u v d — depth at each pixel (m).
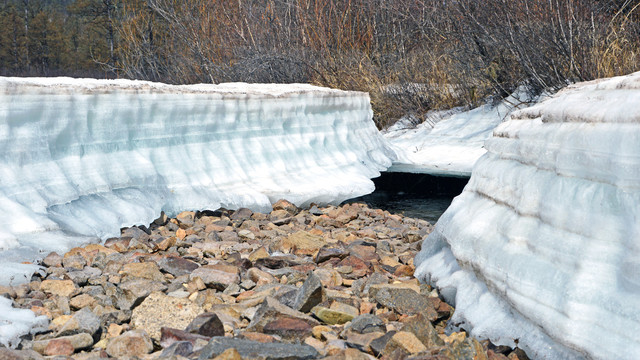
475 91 10.68
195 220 5.61
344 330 2.93
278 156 6.71
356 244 4.90
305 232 4.83
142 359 2.55
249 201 6.07
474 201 3.60
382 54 13.14
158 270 3.83
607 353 2.13
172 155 5.69
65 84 4.91
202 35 15.25
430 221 6.37
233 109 6.30
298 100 7.20
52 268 3.74
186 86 6.82
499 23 10.32
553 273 2.52
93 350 2.72
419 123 11.20
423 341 2.74
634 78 2.55
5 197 4.10
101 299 3.32
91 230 4.45
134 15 18.09
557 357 2.38
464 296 3.12
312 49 13.35
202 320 2.82
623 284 2.23
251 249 4.68
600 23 9.67
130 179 5.14
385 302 3.31
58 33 50.25
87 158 4.88
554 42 9.09
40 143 4.49
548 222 2.67
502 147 3.50
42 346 2.65
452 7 11.68
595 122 2.58
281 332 2.80
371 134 8.84
